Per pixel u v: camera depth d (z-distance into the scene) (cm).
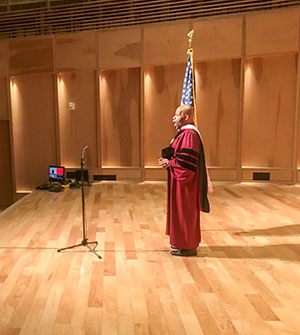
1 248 362
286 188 670
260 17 666
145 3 745
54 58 785
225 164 736
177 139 324
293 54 670
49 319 224
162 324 217
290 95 683
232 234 401
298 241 375
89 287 270
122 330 211
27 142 830
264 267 307
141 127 762
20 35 834
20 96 820
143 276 290
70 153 816
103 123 791
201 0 719
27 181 843
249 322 219
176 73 739
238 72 704
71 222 458
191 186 323
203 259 327
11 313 232
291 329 211
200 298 251
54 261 324
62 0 804
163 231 416
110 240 385
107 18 771
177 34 715
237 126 718
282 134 699
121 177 788
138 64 745
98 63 765
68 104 802
